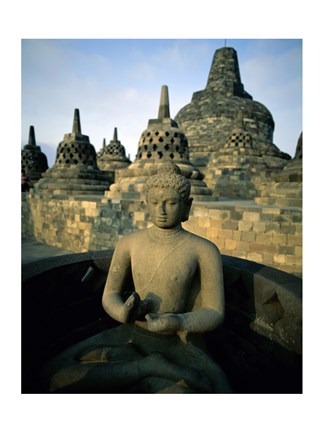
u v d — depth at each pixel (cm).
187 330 196
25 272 273
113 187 959
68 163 1250
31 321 262
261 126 2491
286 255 619
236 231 660
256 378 252
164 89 988
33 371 241
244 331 294
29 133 1791
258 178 1850
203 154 2217
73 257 326
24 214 1188
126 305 200
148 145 955
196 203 757
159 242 233
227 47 2680
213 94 2614
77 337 311
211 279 222
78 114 1283
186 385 188
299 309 225
